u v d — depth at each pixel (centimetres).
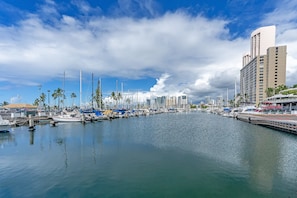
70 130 4309
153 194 1277
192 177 1545
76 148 2547
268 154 2212
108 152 2334
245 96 13862
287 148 2516
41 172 1648
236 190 1327
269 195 1254
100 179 1506
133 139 3225
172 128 4881
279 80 13275
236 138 3303
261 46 15700
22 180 1482
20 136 3447
